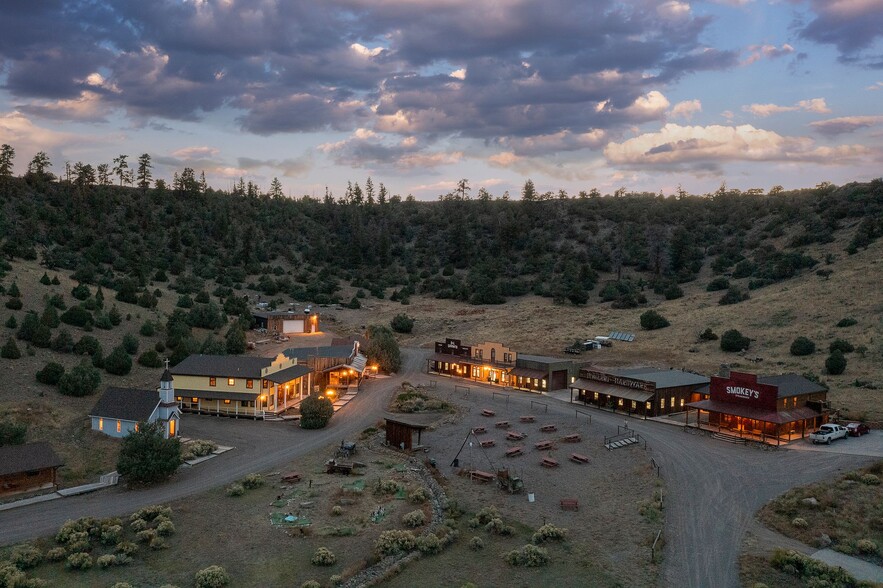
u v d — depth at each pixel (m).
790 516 48.50
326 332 142.75
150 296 123.69
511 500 53.41
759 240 183.62
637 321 134.62
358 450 68.19
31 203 179.12
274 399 85.12
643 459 62.16
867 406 71.31
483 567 42.38
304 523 48.78
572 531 47.34
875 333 92.69
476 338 136.00
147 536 45.25
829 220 166.88
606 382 86.88
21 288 107.94
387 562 42.84
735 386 70.00
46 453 55.22
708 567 41.66
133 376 87.50
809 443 64.25
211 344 104.06
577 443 69.00
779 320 111.31
